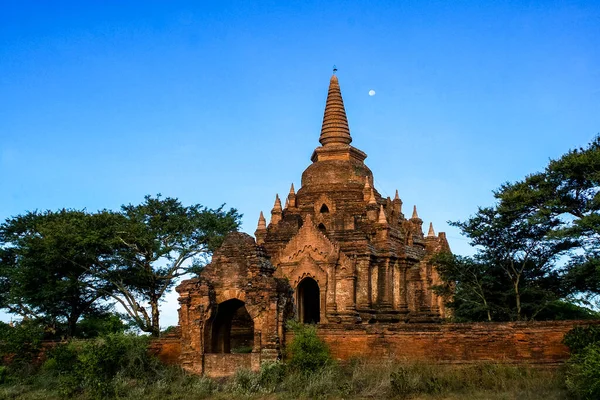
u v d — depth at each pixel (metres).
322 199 45.34
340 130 49.69
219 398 26.95
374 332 31.25
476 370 27.78
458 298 38.84
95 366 29.94
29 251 44.81
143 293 49.62
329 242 41.06
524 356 28.97
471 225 37.34
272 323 31.33
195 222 48.44
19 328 37.12
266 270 33.00
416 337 30.67
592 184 32.72
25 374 34.03
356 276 40.75
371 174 48.72
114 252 46.28
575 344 26.70
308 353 29.55
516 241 36.50
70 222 46.34
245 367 31.12
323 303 39.97
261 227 46.66
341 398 25.83
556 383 25.02
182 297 32.84
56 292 44.38
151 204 50.56
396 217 47.97
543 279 36.88
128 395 27.70
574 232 30.92
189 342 32.34
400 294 42.41
